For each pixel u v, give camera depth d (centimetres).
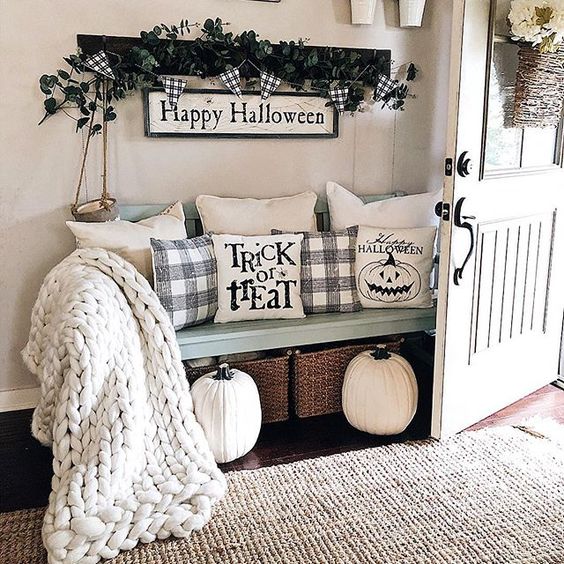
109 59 266
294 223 291
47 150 268
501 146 257
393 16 308
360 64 303
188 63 275
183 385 225
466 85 227
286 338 261
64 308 208
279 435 262
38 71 261
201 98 283
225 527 200
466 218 238
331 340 268
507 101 255
